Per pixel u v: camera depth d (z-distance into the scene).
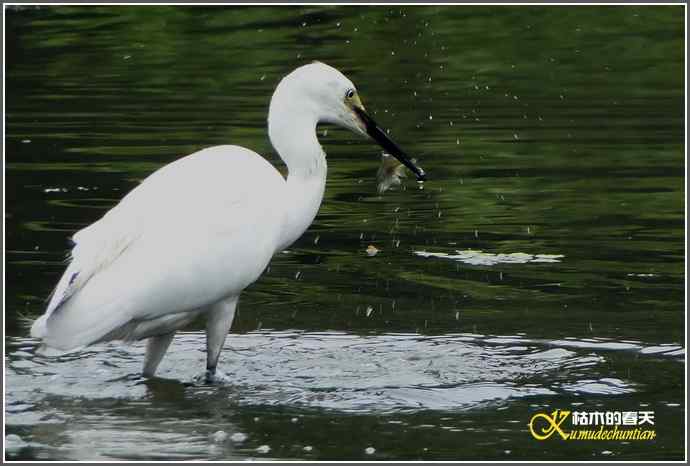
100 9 30.08
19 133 19.50
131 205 10.15
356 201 16.39
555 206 15.96
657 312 12.11
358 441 8.98
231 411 9.64
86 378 10.43
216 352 10.46
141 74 24.23
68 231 14.54
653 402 9.87
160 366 10.81
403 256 14.17
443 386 10.24
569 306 12.34
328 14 29.94
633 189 16.61
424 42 27.30
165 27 28.58
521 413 9.62
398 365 10.75
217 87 23.00
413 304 12.49
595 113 21.05
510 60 25.77
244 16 29.62
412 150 18.73
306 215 11.20
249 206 10.39
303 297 12.77
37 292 12.63
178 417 9.48
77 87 23.08
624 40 27.44
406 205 16.20
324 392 10.09
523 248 14.33
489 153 18.52
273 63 25.09
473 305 12.43
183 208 10.12
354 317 12.11
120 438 8.99
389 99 22.12
